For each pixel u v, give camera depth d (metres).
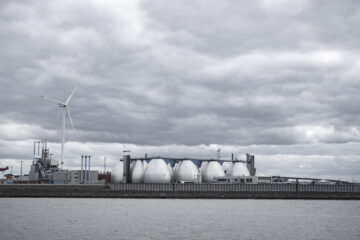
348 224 87.75
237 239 67.75
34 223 87.56
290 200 176.75
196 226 83.12
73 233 73.25
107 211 116.75
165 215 104.81
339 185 179.75
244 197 187.38
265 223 88.62
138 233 73.31
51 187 197.12
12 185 195.50
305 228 81.19
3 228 79.81
